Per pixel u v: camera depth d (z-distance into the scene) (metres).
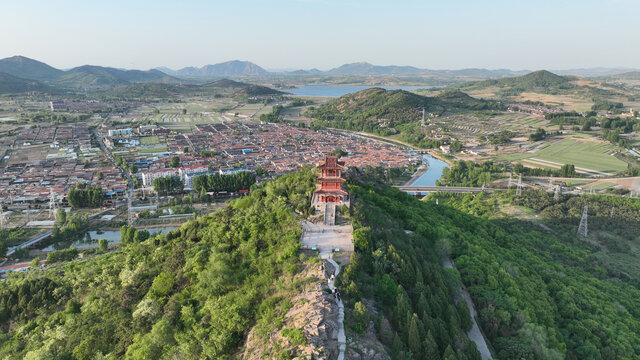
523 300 139.75
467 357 100.62
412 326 94.75
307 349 82.25
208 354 97.38
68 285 170.38
